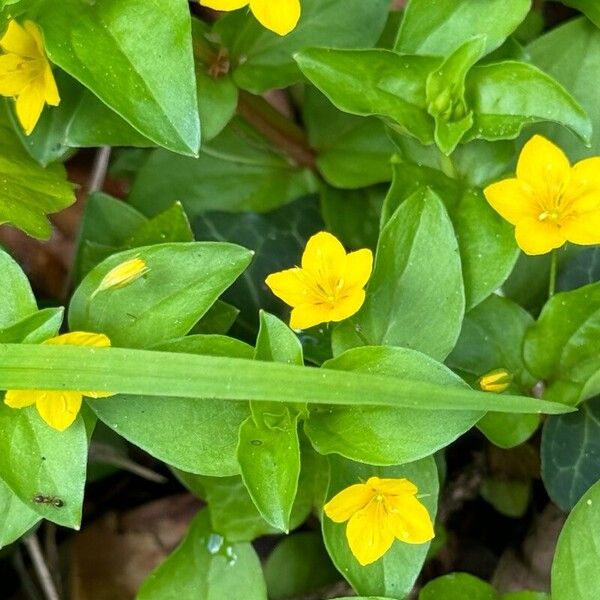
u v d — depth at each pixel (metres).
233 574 0.26
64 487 0.24
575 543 0.24
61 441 0.24
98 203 0.27
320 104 0.28
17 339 0.24
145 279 0.24
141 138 0.26
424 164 0.26
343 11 0.26
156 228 0.26
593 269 0.26
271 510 0.23
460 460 0.28
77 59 0.24
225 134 0.28
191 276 0.24
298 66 0.26
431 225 0.24
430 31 0.25
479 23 0.25
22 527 0.24
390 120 0.25
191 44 0.24
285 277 0.24
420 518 0.23
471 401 0.23
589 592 0.24
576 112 0.24
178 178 0.28
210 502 0.26
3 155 0.26
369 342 0.24
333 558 0.24
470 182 0.25
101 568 0.29
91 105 0.26
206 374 0.23
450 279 0.24
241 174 0.28
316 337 0.25
